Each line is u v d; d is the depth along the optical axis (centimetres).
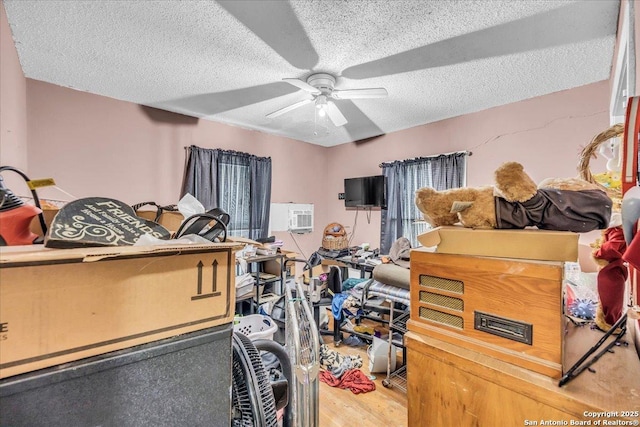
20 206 57
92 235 48
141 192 303
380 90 221
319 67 220
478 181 316
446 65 218
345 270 388
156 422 48
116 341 44
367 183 414
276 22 168
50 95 252
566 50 197
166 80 245
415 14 162
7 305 36
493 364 77
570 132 257
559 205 78
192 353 52
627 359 79
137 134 300
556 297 70
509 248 78
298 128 387
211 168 348
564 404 65
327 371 229
